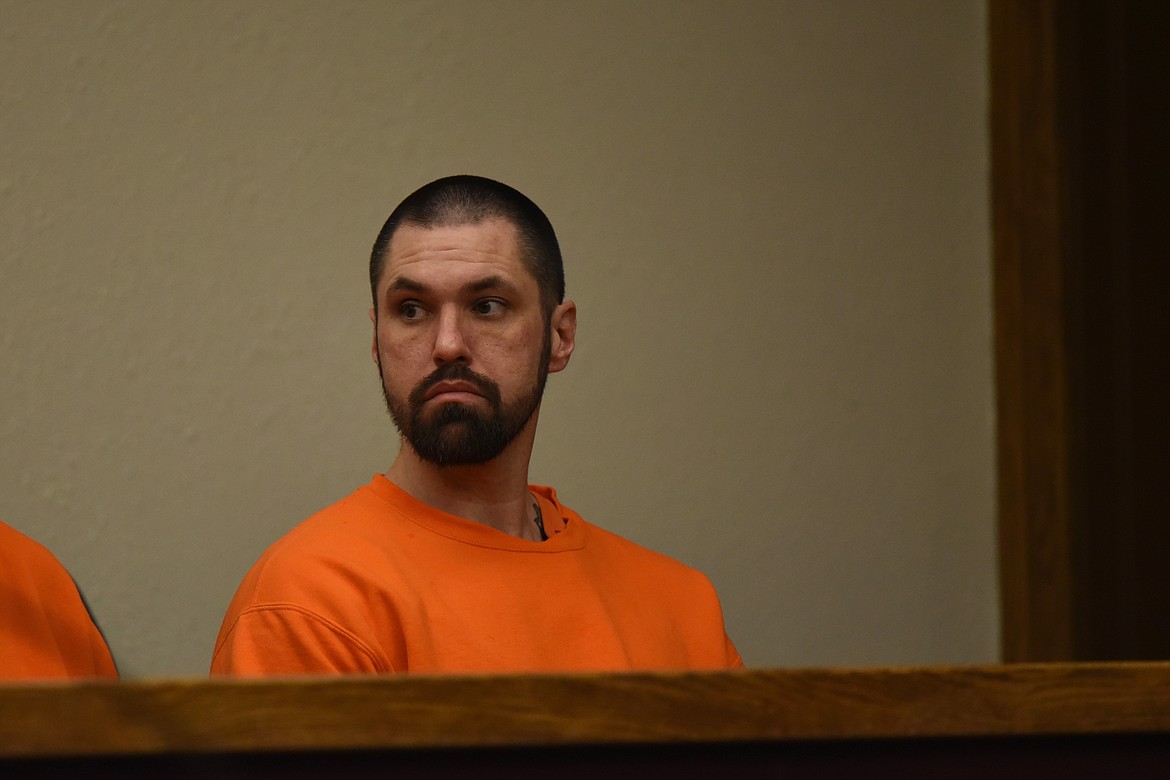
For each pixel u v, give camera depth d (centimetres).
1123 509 732
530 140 651
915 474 708
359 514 420
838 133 711
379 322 430
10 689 190
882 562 695
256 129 607
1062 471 726
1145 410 741
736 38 695
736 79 693
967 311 729
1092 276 743
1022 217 735
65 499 563
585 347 646
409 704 208
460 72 642
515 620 409
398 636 389
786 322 688
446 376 411
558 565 432
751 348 679
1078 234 743
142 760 197
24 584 422
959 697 237
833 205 705
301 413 601
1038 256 735
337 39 624
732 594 662
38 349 565
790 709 227
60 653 425
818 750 232
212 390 589
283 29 616
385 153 626
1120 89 753
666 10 683
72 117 579
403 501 424
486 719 211
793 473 681
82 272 574
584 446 640
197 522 581
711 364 670
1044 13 746
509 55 652
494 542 424
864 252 709
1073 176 745
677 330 666
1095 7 754
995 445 727
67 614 434
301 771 205
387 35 632
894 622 695
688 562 655
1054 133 741
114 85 587
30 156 571
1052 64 744
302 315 605
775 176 695
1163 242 753
